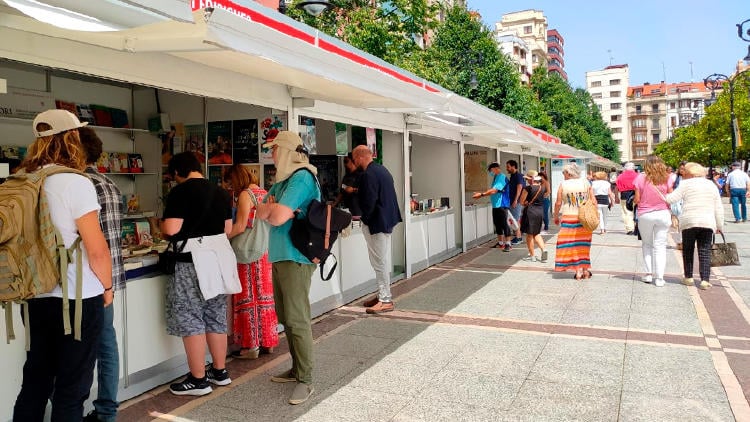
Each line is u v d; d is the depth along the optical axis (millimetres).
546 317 5801
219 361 4051
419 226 8867
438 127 9289
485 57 24781
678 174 12117
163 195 6633
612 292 6926
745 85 32594
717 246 7062
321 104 6066
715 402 3582
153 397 3859
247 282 4570
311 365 3797
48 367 2621
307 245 3629
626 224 13750
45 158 2611
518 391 3836
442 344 4945
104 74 3580
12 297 2369
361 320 5875
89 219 2549
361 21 13070
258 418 3496
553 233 14281
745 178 16469
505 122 8328
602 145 55531
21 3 2180
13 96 5582
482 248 11586
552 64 109875
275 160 3822
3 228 2328
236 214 4477
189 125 6340
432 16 14375
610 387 3871
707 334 5086
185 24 2717
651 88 127938
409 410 3564
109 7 2465
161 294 4094
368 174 6051
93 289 2619
